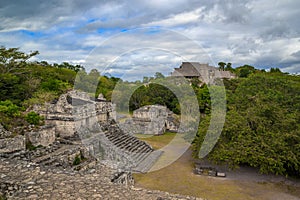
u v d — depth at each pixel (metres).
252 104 18.11
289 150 14.43
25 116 18.33
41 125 17.92
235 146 15.38
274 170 14.51
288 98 18.22
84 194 6.94
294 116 15.96
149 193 7.23
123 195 7.00
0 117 16.56
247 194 12.84
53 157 13.73
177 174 15.34
